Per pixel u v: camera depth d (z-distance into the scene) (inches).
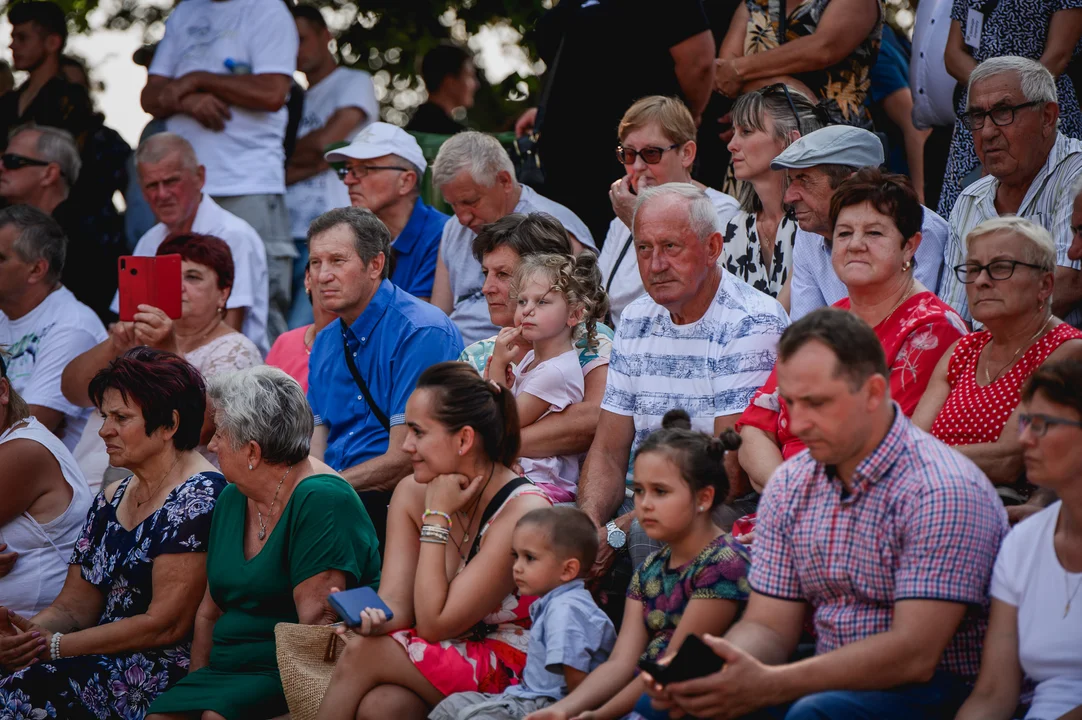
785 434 542.9
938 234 636.7
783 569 434.3
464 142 760.3
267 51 960.3
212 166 959.0
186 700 553.6
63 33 1067.9
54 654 587.5
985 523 404.2
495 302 668.7
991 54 731.4
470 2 1295.5
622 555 567.2
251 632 564.7
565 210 789.2
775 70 781.9
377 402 677.9
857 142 602.2
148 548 592.7
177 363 610.2
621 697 449.1
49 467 663.1
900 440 413.7
